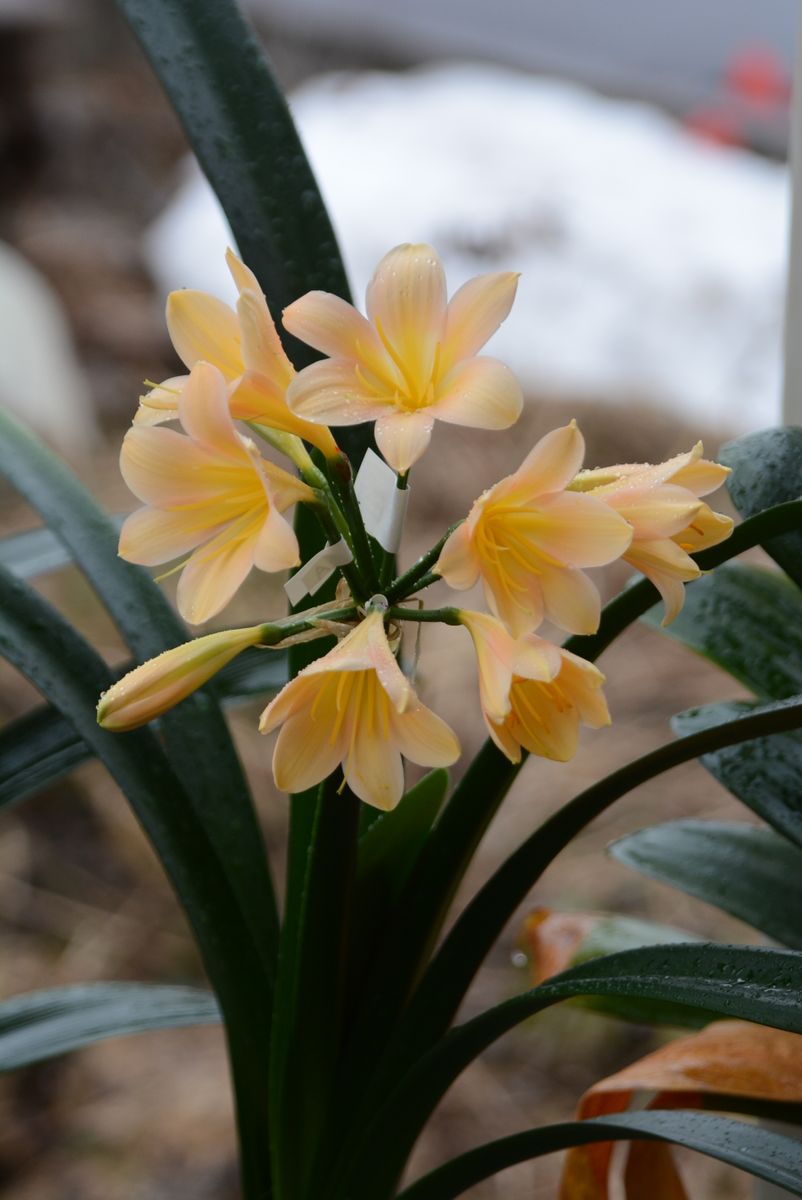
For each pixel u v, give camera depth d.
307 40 5.47
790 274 1.03
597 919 1.08
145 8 0.92
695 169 3.53
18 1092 1.85
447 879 0.88
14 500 2.94
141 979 2.07
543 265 3.27
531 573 0.78
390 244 3.29
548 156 3.46
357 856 0.87
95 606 2.62
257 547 0.76
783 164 4.07
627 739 2.41
